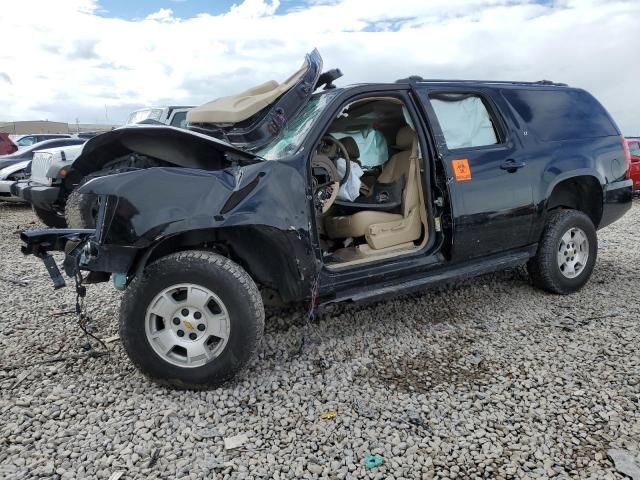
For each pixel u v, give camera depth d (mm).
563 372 3279
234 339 3029
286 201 3145
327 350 3672
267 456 2523
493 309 4453
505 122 4316
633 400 2930
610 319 4141
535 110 4562
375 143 4359
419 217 4082
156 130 3188
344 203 4082
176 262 2998
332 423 2799
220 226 2920
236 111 3527
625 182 4953
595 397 2973
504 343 3754
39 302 4738
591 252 4781
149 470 2428
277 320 4180
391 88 3830
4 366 3422
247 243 3217
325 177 3758
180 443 2635
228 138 3617
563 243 4625
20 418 2816
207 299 3018
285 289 3305
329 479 2371
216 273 2982
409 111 3857
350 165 3988
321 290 3404
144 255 2980
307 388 3152
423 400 2994
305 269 3232
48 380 3236
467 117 4188
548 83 5012
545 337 3836
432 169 3887
